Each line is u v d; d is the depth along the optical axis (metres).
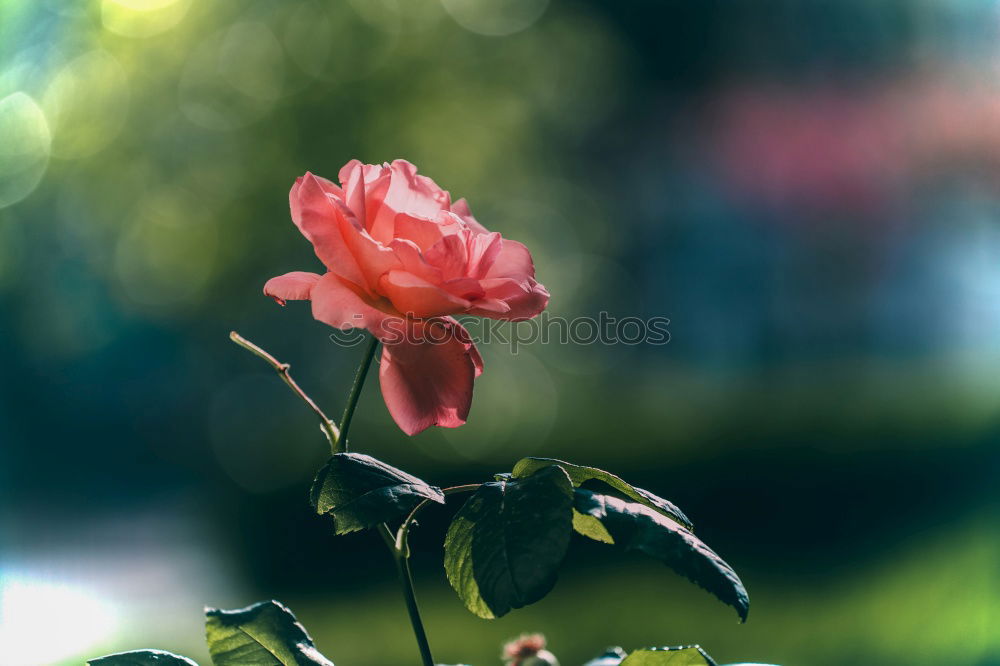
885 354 19.89
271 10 10.02
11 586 7.63
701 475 11.14
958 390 14.97
